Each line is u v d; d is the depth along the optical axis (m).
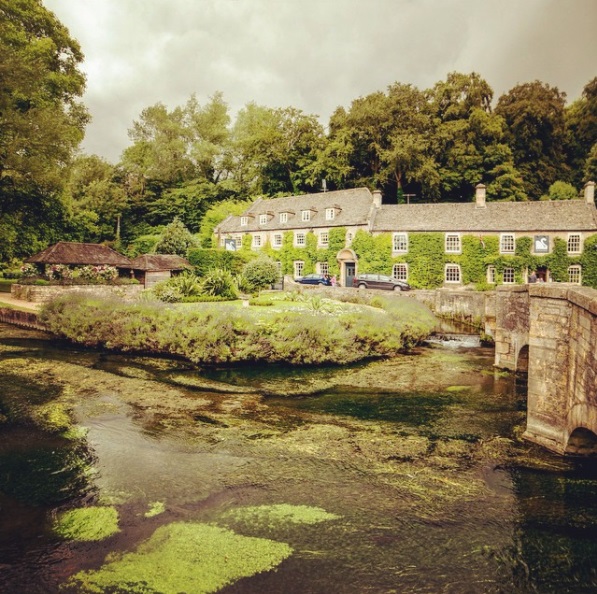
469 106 47.44
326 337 16.12
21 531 5.64
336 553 5.31
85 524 5.79
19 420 9.54
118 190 54.47
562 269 33.28
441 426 9.77
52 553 5.21
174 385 12.69
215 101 62.38
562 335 7.85
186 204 56.69
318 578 4.89
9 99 24.44
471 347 20.50
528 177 48.56
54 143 26.44
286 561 5.15
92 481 6.99
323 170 50.59
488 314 21.86
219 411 10.54
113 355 16.34
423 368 15.91
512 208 35.94
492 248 34.66
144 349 16.61
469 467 7.60
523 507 6.37
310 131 54.66
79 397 11.14
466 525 5.92
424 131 47.22
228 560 5.13
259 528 5.77
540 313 8.40
